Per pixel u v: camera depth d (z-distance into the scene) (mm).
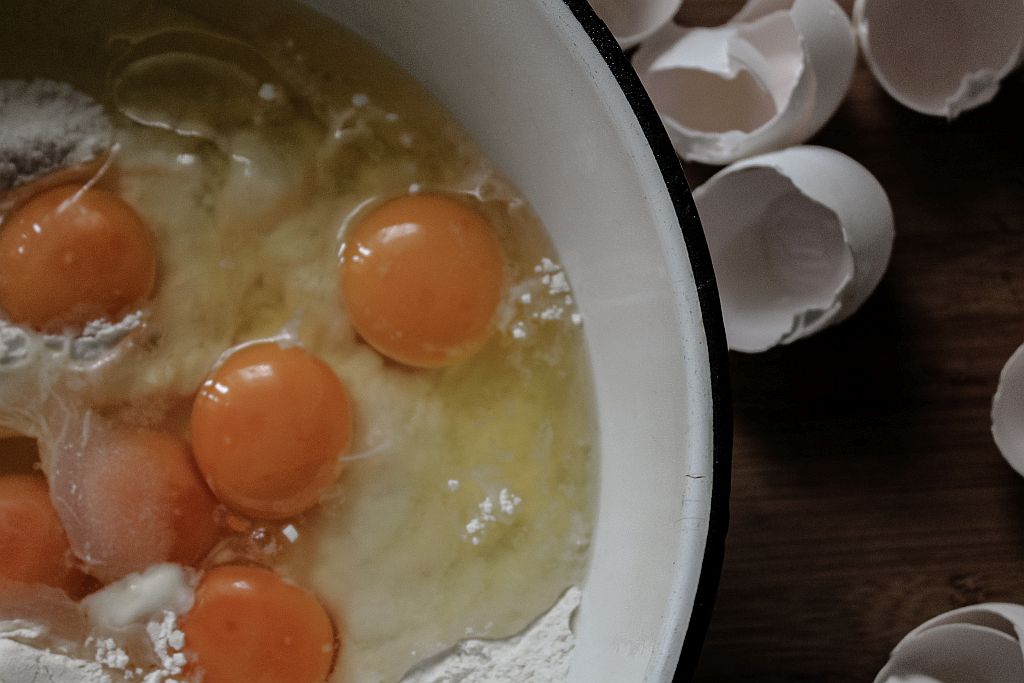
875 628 530
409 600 493
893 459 535
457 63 488
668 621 442
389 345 497
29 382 482
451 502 497
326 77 501
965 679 520
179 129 492
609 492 499
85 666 476
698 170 539
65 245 478
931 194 542
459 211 500
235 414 482
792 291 532
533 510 500
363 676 491
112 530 479
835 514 533
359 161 501
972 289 540
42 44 488
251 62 498
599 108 451
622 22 537
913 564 532
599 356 500
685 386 446
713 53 525
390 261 493
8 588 476
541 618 495
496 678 490
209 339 490
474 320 499
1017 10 522
